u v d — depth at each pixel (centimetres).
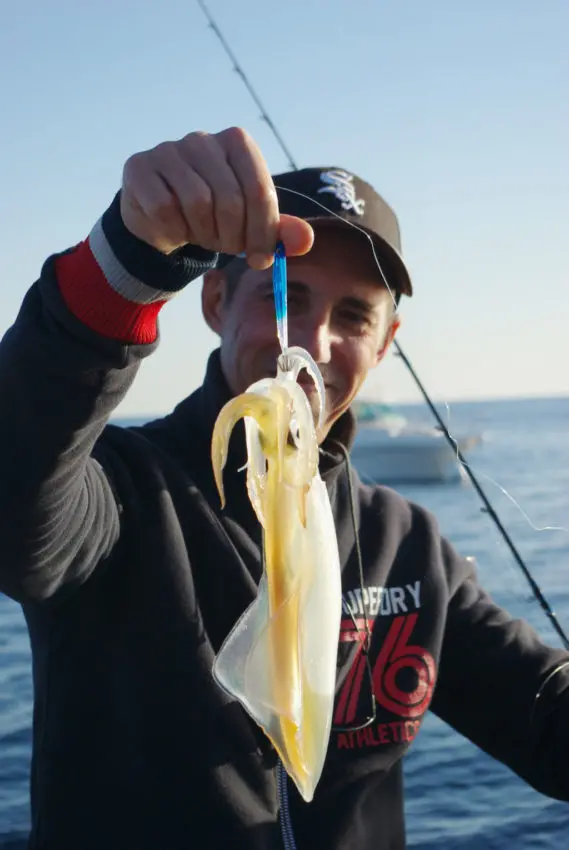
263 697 135
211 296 252
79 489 175
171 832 198
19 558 169
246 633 139
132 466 220
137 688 203
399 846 232
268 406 135
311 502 142
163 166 150
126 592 207
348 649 233
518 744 259
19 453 162
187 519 221
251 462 138
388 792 232
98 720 202
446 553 268
